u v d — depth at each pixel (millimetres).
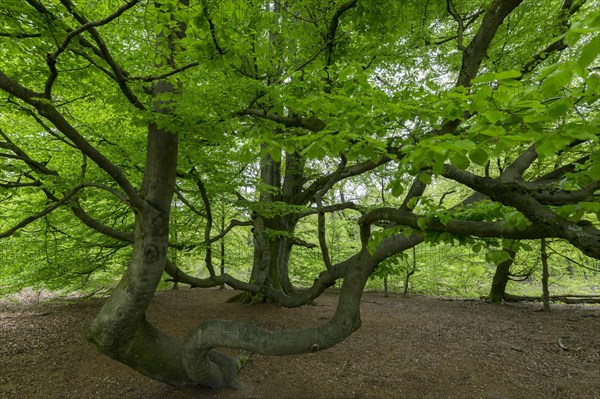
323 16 5148
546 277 10688
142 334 3859
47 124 5902
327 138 1779
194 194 6938
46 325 8484
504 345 7199
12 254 7195
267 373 5617
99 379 5391
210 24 2588
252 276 10680
